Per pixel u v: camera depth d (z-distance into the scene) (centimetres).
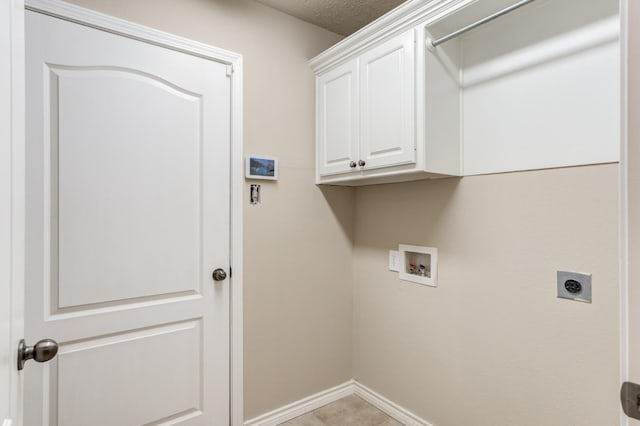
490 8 135
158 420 155
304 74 206
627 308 57
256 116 186
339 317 222
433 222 177
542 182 135
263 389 188
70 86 134
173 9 159
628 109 58
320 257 213
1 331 60
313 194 209
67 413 134
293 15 200
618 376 116
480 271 156
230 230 176
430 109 148
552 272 132
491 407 152
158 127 154
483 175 155
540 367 136
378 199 211
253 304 184
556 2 131
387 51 161
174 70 159
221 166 173
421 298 184
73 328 135
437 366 175
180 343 161
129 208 147
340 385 222
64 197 133
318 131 206
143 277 151
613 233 117
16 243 72
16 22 70
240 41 180
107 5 142
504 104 147
